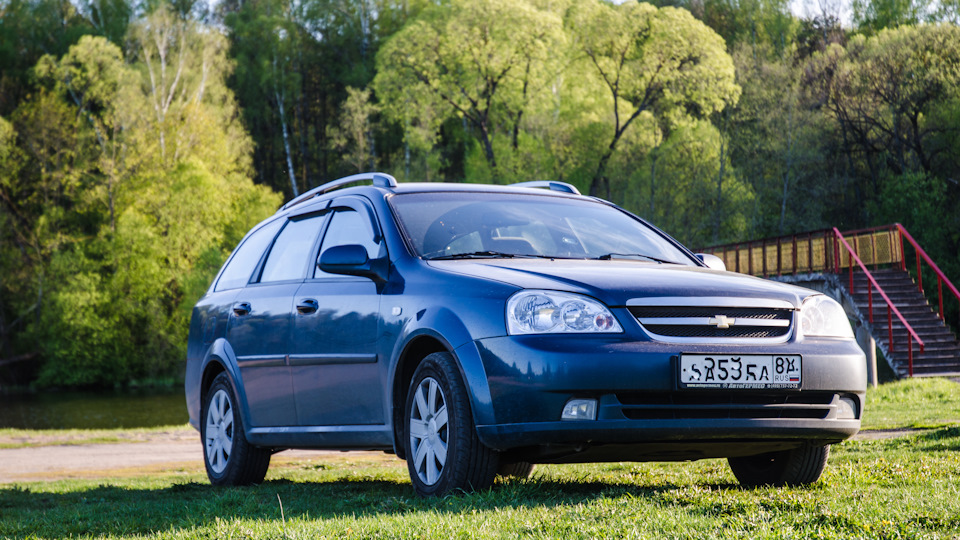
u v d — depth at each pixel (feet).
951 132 180.34
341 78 289.33
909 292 81.20
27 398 165.58
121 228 180.55
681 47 192.75
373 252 20.57
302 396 21.81
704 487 19.43
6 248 187.83
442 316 17.61
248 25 272.10
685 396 16.35
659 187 197.67
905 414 43.91
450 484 17.21
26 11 245.24
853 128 193.88
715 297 16.85
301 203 25.76
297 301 22.13
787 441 17.61
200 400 26.55
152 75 203.21
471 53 196.75
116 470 39.11
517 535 13.00
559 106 210.59
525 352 16.17
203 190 184.03
